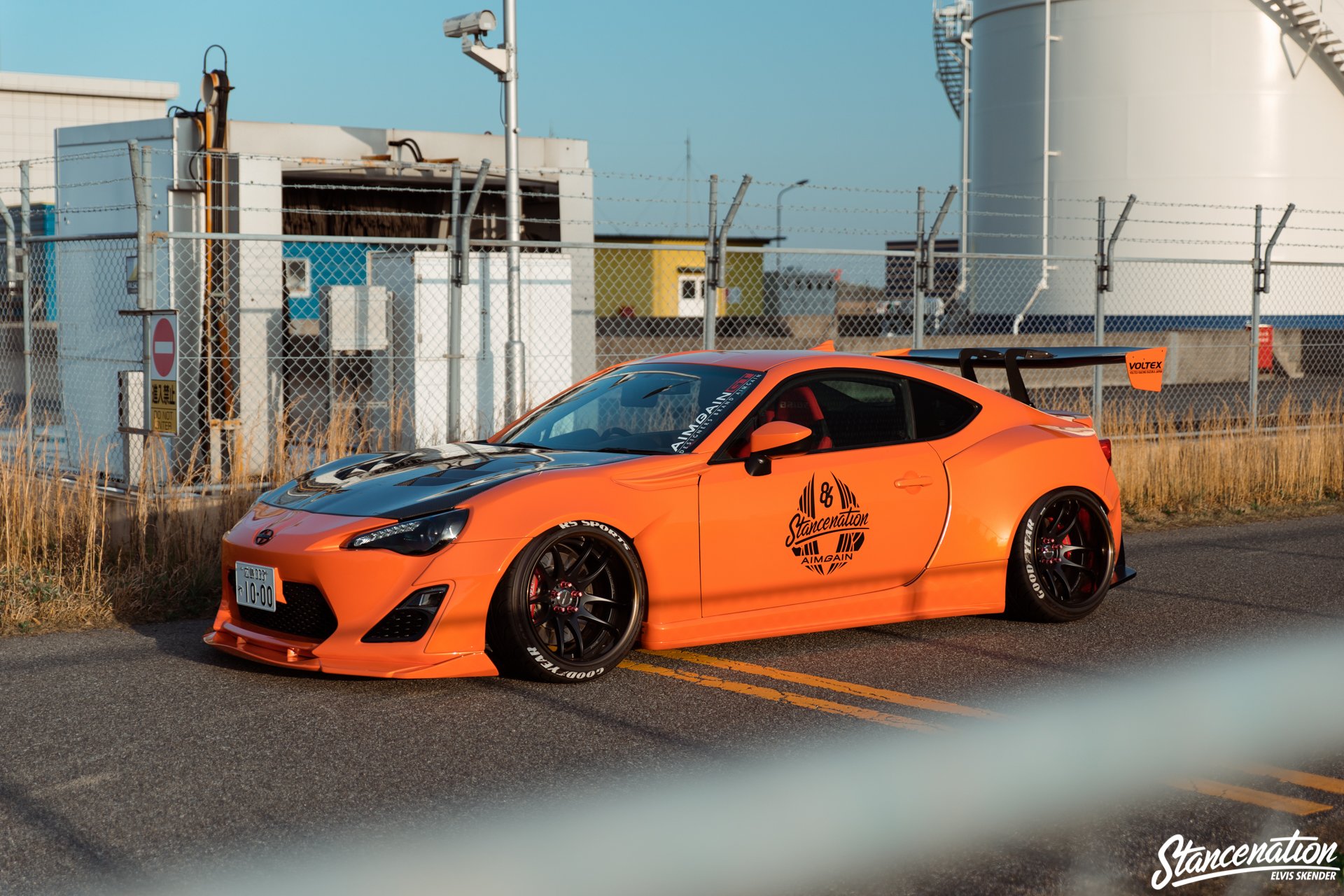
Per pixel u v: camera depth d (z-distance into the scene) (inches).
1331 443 452.4
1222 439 442.9
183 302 422.0
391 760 158.9
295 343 446.3
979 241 1337.4
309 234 530.0
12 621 234.2
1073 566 243.1
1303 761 160.7
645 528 197.0
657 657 214.1
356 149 489.1
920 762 159.8
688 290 1128.8
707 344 389.1
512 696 187.6
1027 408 250.5
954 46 1459.2
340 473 214.5
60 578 253.8
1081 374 975.6
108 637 227.1
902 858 128.9
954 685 198.4
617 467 199.3
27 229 391.5
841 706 185.5
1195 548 336.2
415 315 440.1
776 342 938.1
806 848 131.4
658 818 139.9
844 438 222.5
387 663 181.9
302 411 435.8
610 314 954.7
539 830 136.5
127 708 181.2
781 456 213.3
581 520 190.7
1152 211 1210.6
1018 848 131.4
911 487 224.4
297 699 185.6
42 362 455.5
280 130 469.7
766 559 208.8
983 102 1349.7
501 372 462.3
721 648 221.1
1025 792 148.3
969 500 231.0
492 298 462.0
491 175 519.8
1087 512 244.8
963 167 1418.6
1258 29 1179.9
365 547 183.3
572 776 153.6
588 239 534.3
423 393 443.2
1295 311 1186.6
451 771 154.9
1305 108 1186.6
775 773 155.4
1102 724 177.2
